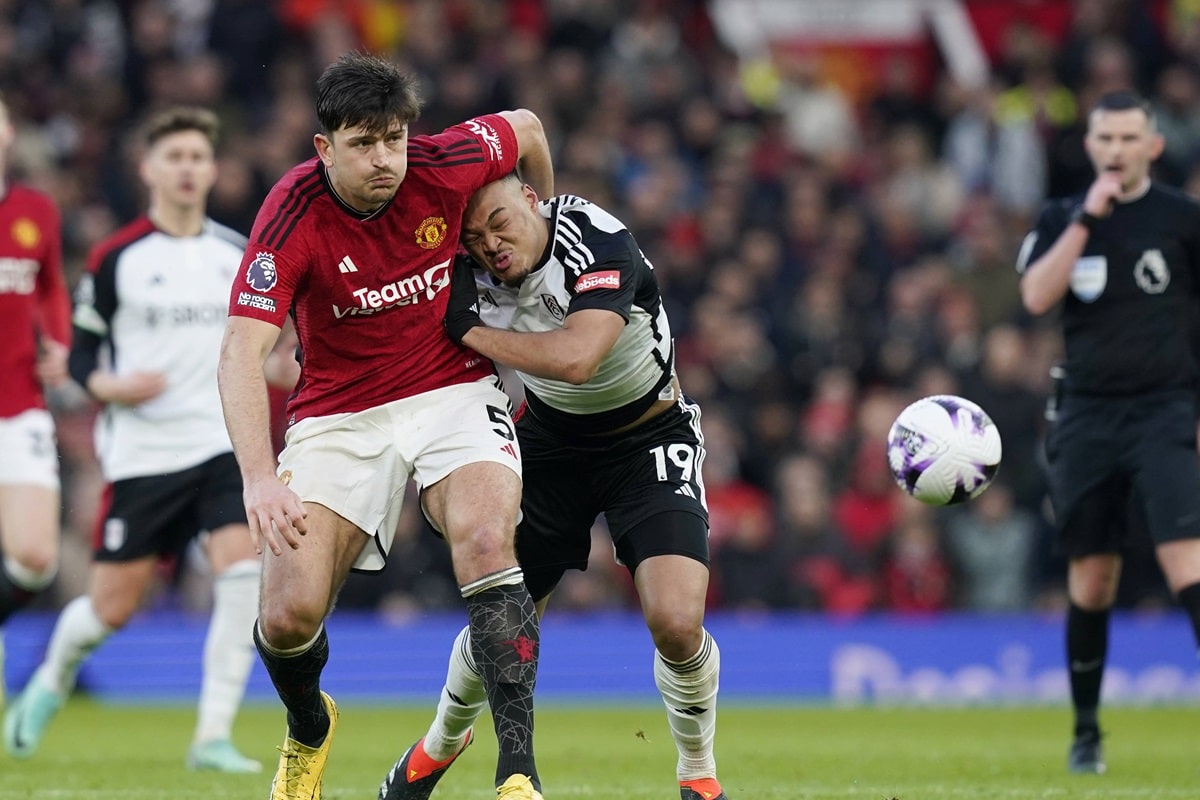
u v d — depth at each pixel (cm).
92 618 2909
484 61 6075
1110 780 2461
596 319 1814
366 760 2848
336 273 1781
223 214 5159
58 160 5656
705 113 6188
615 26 6384
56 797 2230
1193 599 2512
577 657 4581
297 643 1745
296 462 1828
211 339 2952
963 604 4750
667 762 2827
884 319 5475
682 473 1950
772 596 4603
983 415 2086
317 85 1725
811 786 2364
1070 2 7044
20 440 2977
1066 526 2664
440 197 1802
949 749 3070
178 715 4012
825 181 6028
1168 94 6225
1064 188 6197
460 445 1823
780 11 7012
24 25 5962
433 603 4594
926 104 6969
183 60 6019
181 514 2914
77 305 2967
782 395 5253
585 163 5706
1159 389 2614
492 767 2683
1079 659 2636
